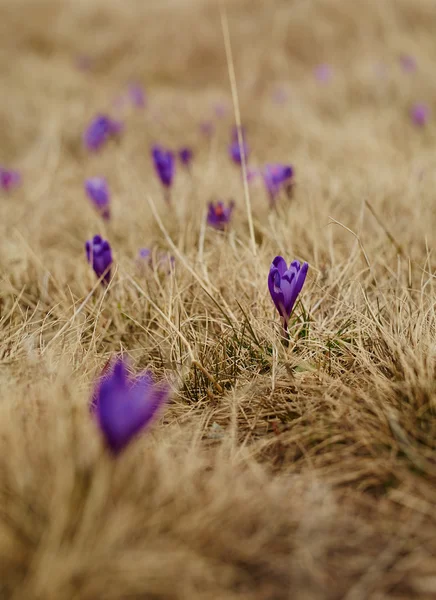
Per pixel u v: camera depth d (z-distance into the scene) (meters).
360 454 1.17
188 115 2.96
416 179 1.61
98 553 1.07
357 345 1.25
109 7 4.82
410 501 1.13
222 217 1.45
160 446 1.16
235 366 1.26
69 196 1.71
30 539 1.08
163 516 1.10
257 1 4.38
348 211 1.55
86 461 1.11
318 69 3.38
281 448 1.18
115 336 1.32
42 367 1.22
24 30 4.50
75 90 3.48
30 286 1.40
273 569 1.09
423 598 1.08
